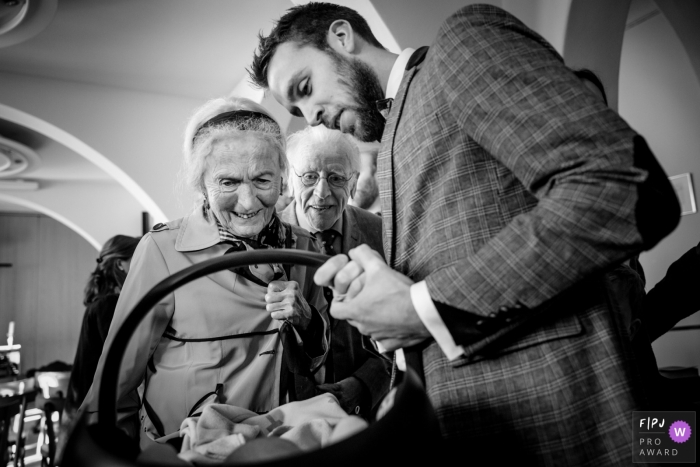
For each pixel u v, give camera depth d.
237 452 0.54
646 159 0.56
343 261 0.69
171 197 4.86
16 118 4.63
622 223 0.55
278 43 0.96
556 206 0.58
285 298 1.01
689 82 3.27
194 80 4.73
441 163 0.72
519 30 0.69
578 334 0.65
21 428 3.70
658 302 1.21
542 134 0.59
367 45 0.94
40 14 3.39
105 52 4.19
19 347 9.47
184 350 1.06
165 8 3.60
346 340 1.28
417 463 0.45
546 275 0.58
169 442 0.74
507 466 0.64
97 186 8.07
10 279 9.99
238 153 1.09
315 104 0.97
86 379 2.07
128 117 4.82
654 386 1.00
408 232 0.76
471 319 0.62
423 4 2.52
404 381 0.52
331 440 0.61
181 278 0.62
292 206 1.86
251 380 1.04
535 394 0.65
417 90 0.76
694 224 3.26
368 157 3.01
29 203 7.73
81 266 10.48
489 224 0.68
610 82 2.52
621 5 2.52
